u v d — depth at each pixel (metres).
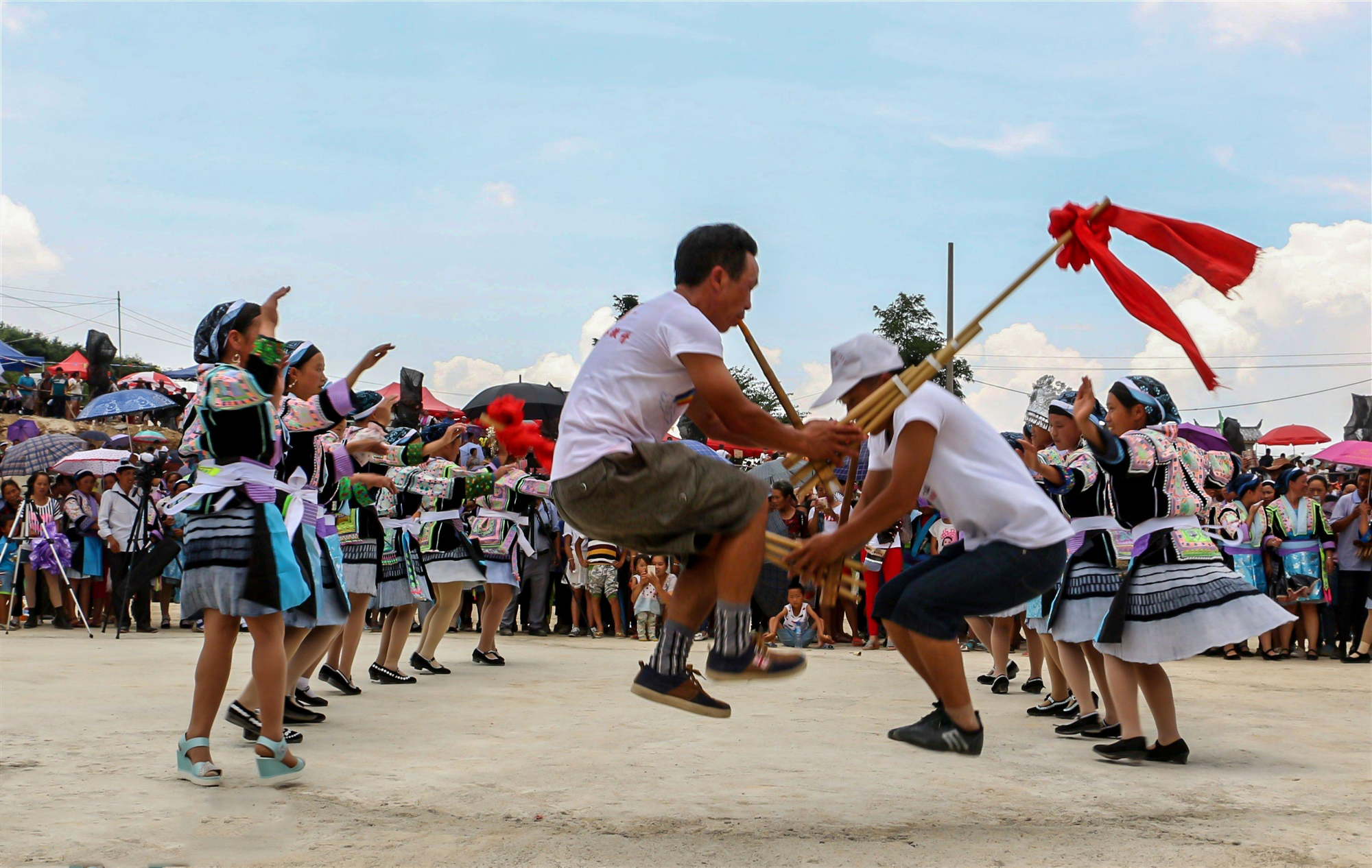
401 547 7.54
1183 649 4.69
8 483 12.13
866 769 4.50
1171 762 4.84
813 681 7.89
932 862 3.12
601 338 3.49
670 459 3.26
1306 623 10.27
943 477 3.66
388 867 2.98
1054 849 3.28
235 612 4.00
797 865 3.07
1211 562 4.79
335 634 6.01
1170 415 5.15
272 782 4.05
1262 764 4.82
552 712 6.03
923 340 29.05
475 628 12.82
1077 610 5.52
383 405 5.64
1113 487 4.94
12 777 4.03
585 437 3.32
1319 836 3.49
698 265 3.49
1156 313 3.98
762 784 4.16
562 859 3.07
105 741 4.80
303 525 4.86
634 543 3.39
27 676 7.05
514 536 8.88
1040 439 6.57
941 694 3.66
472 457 9.01
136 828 3.35
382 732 5.29
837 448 3.45
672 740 5.12
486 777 4.21
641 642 11.30
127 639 10.34
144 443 17.98
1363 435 15.91
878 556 10.84
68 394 28.53
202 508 4.10
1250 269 4.02
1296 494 10.40
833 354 3.82
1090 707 5.82
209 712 4.08
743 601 3.33
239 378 4.05
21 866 2.92
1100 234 4.16
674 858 3.10
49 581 11.62
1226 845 3.35
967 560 3.62
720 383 3.27
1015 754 5.06
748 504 3.31
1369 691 7.62
